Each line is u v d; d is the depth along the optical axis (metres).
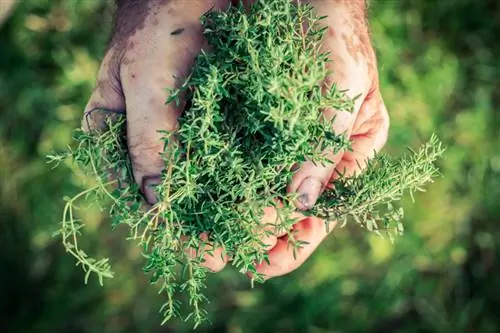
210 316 1.02
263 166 0.55
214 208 0.54
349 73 0.58
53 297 1.07
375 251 0.95
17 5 1.03
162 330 1.04
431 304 1.00
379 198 0.56
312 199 0.56
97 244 1.04
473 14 1.01
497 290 1.00
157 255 0.53
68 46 1.04
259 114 0.53
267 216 0.59
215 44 0.55
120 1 0.60
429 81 0.99
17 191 1.05
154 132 0.56
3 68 1.06
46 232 1.04
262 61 0.52
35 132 1.06
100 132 0.56
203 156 0.53
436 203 0.97
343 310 1.00
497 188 0.99
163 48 0.56
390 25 0.98
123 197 0.56
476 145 0.99
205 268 0.55
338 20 0.58
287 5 0.53
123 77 0.57
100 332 1.06
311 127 0.53
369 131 0.64
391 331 1.01
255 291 1.00
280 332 1.00
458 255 0.98
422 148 0.56
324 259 0.98
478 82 1.02
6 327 1.07
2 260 1.07
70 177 1.01
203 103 0.52
